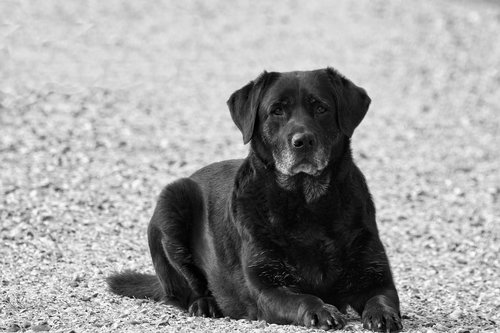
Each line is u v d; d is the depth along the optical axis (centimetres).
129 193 1611
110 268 1131
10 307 898
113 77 2742
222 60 3075
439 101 2667
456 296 1034
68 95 2459
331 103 868
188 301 988
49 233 1302
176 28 3462
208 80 2802
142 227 1380
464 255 1312
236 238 879
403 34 3375
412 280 1141
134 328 800
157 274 1002
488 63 3052
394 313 781
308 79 873
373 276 839
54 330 798
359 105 891
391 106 2598
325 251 844
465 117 2495
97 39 3231
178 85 2720
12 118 2169
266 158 867
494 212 1612
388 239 1419
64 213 1423
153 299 1000
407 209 1634
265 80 891
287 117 860
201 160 1933
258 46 3259
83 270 1111
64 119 2200
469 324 869
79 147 1950
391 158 2062
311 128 841
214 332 775
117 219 1418
